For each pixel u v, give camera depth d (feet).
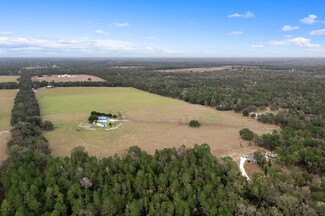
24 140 341.41
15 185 223.92
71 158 278.46
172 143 389.80
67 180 236.84
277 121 486.79
